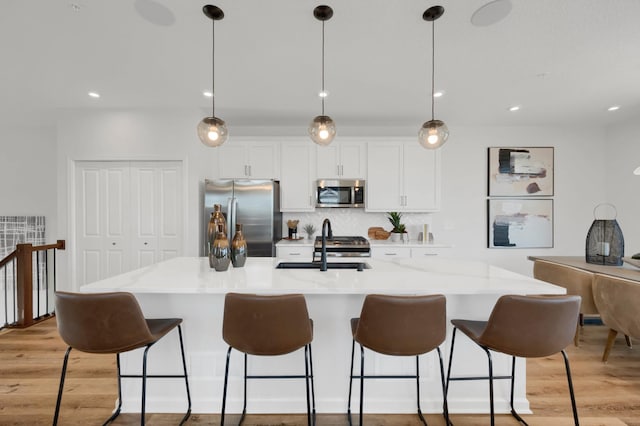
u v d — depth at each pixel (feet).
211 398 6.28
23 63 8.60
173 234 12.75
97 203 12.80
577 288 8.77
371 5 6.21
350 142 13.74
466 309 6.31
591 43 7.63
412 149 13.74
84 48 7.84
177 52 8.03
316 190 13.65
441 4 6.20
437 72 9.20
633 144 13.70
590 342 9.53
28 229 14.85
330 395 6.30
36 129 14.87
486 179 14.85
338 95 10.94
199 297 6.28
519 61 8.54
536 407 6.46
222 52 8.03
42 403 6.53
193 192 12.65
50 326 10.85
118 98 11.21
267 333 4.79
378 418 6.16
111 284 5.73
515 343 4.84
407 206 13.73
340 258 12.73
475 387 6.34
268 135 14.71
